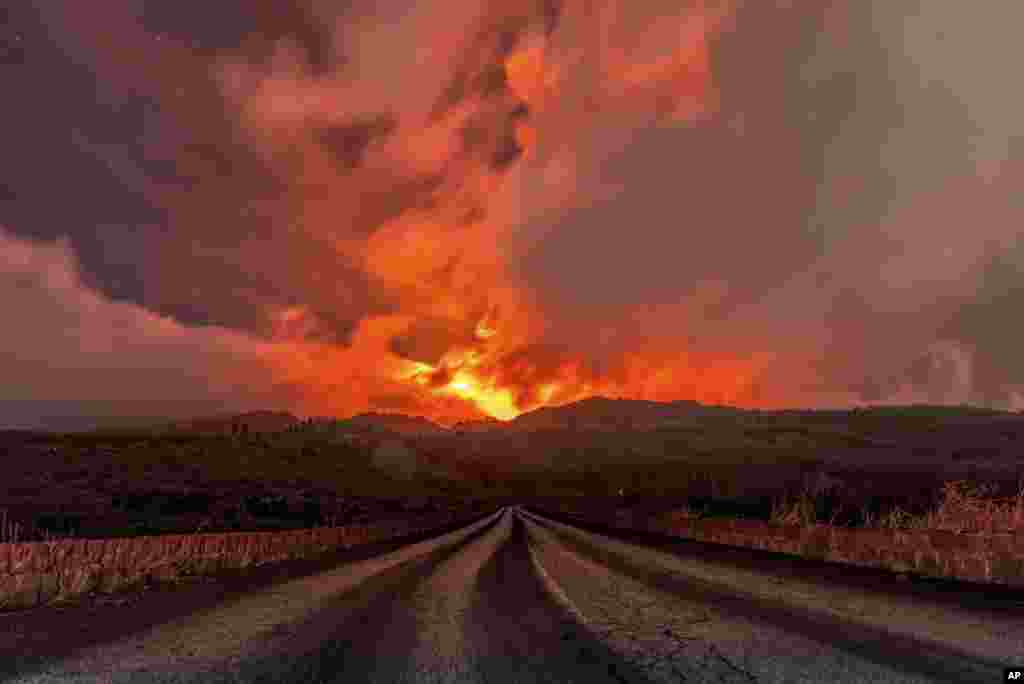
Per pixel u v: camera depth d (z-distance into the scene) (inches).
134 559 587.5
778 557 585.3
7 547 522.0
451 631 308.2
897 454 5167.3
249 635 305.4
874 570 451.8
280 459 3548.2
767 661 225.9
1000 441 5890.8
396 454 6077.8
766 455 5797.2
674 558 633.6
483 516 2886.3
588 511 2450.8
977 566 384.2
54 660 257.9
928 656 221.0
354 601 420.5
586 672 225.1
